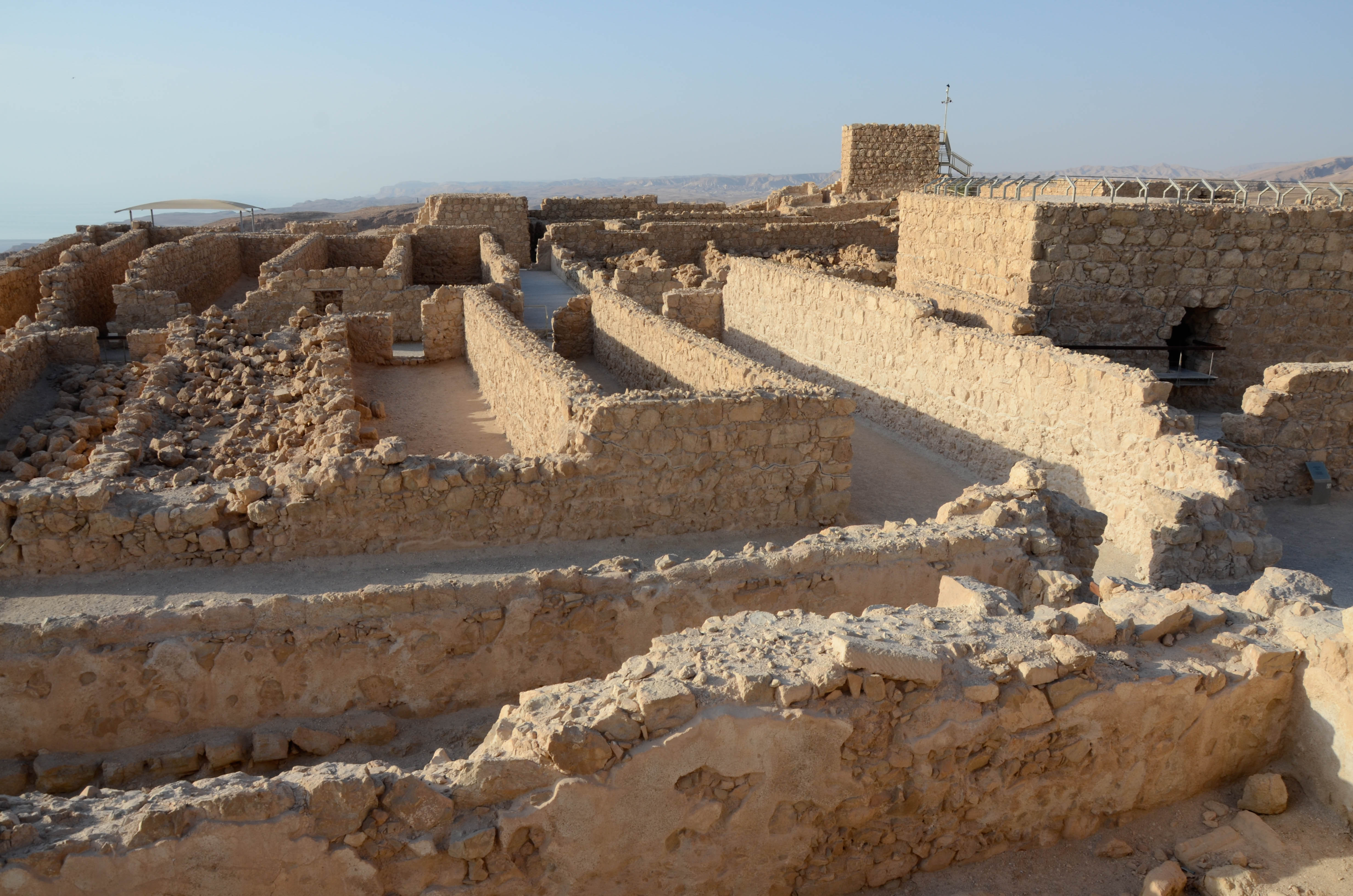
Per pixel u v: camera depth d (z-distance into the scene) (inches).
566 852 170.9
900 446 620.1
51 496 319.6
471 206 1505.9
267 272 979.3
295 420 522.6
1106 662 202.1
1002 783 195.0
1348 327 686.5
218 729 271.6
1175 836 203.2
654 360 680.4
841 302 718.5
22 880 146.5
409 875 164.7
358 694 277.7
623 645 290.0
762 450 405.4
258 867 158.7
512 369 582.6
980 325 636.1
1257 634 212.7
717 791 177.5
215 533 339.9
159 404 575.2
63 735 262.7
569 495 382.9
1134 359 705.0
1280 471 508.4
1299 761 208.8
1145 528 412.2
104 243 1379.2
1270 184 722.8
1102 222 663.1
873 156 1716.3
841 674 181.3
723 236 1376.7
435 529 367.2
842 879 191.8
